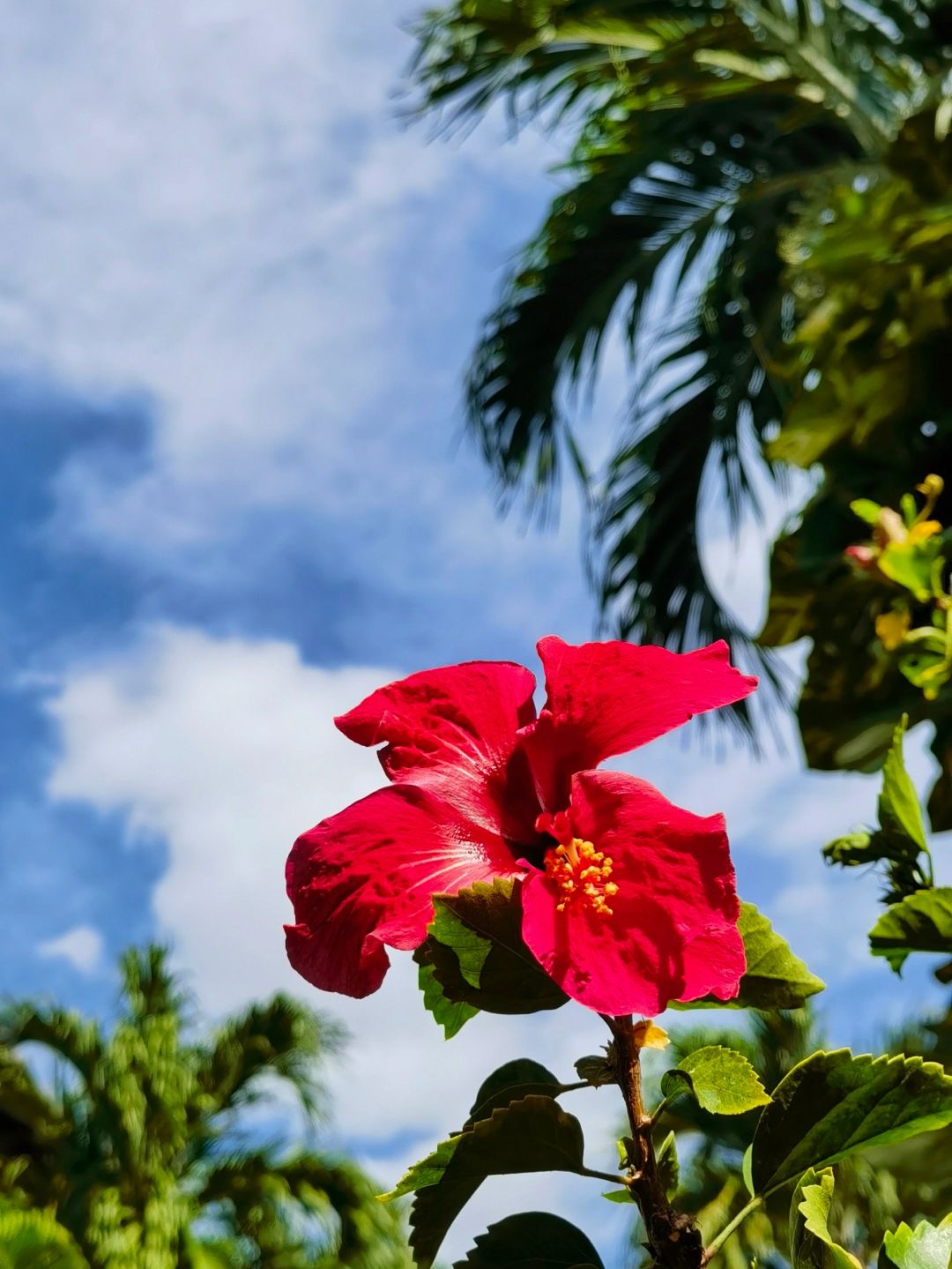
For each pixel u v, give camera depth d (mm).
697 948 447
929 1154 690
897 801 611
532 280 2852
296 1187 3557
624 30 2445
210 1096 3711
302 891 477
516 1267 482
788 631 1260
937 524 932
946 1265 463
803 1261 452
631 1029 464
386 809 484
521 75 2531
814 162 2529
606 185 2676
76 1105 3520
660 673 486
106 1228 3137
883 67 2260
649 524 2740
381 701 500
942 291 1252
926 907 588
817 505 1273
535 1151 463
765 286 2518
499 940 462
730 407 2670
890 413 1258
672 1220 449
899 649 981
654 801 461
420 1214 467
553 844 483
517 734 493
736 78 2414
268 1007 3891
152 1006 3805
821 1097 468
